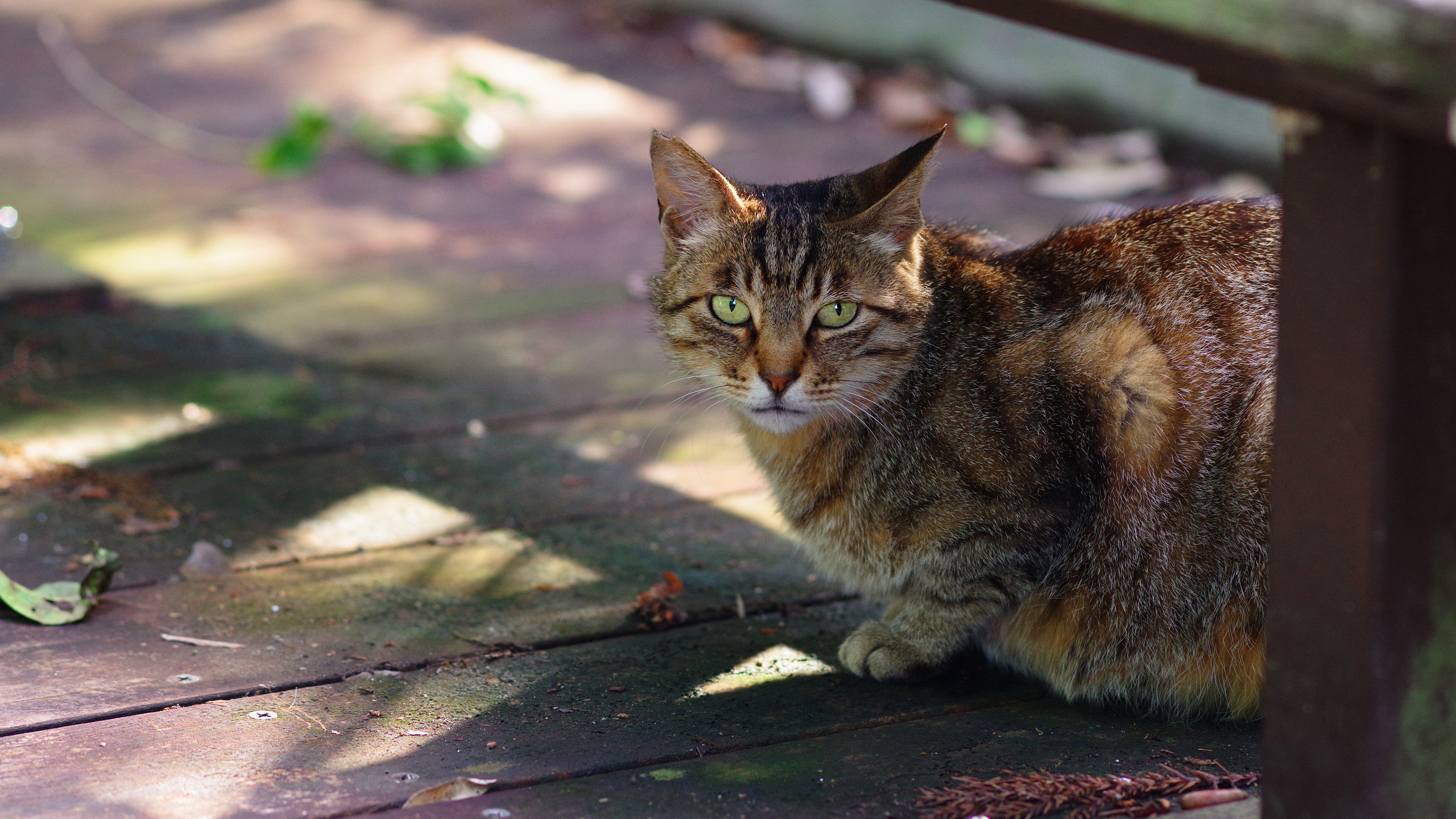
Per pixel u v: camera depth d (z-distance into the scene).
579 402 4.95
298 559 3.69
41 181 7.24
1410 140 1.76
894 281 3.20
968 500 3.04
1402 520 1.88
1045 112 8.25
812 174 7.31
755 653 3.22
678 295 3.38
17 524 3.81
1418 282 1.81
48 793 2.45
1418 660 1.93
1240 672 2.89
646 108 8.51
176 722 2.77
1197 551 2.88
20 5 10.41
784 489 3.31
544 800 2.47
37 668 3.00
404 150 7.58
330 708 2.86
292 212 6.93
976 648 3.29
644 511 4.10
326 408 4.82
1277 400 1.96
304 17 10.23
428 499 4.12
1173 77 7.63
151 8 10.38
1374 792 1.94
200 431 4.57
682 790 2.53
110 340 5.36
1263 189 7.11
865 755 2.71
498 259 6.43
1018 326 3.12
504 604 3.44
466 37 9.78
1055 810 2.46
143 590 3.46
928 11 8.72
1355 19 1.59
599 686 3.01
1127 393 2.95
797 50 9.45
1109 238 3.20
